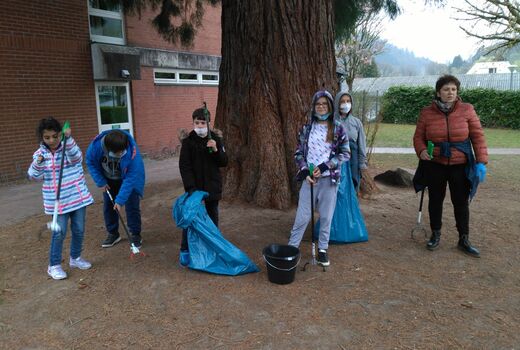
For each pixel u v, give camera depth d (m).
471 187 4.23
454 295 3.46
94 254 4.39
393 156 12.23
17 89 8.61
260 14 5.62
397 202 6.21
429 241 4.50
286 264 3.53
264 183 5.71
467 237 4.38
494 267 4.02
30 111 8.90
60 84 9.47
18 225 5.69
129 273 3.90
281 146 5.69
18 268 4.12
